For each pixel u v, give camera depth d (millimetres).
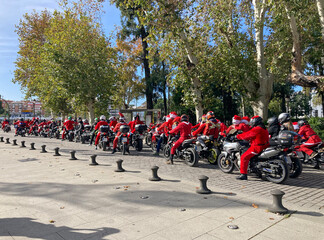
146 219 3863
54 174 7176
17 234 3398
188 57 16984
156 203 4590
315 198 5062
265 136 6445
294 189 5766
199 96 16766
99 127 13273
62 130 20297
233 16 16891
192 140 8570
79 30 21797
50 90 23453
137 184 5977
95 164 8648
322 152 8070
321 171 7969
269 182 6426
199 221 3766
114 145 11930
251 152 6527
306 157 8648
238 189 5676
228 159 7469
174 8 15109
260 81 16266
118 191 5383
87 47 21953
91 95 21797
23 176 6977
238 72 15398
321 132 12102
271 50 15805
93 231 3473
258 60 16016
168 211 4188
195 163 8508
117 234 3369
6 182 6309
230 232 3389
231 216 3955
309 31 15086
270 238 3213
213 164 8914
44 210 4312
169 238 3236
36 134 25922
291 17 13102
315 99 41812
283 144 6184
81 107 25328
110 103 24062
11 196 5117
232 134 7961
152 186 5781
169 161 9227
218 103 25031
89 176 6875
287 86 31578
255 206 4383
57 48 21141
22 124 24375
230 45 16750
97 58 21734
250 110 38969
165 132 10492
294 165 6895
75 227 3611
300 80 13172
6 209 4375
